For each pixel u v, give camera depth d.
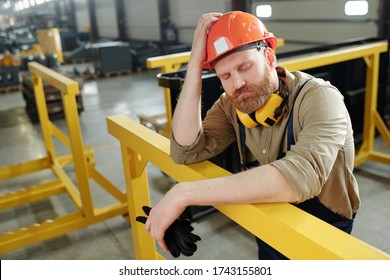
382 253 0.74
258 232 0.92
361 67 3.38
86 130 5.29
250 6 7.14
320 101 0.99
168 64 3.33
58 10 19.62
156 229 1.01
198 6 8.97
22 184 3.72
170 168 1.27
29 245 2.66
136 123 1.59
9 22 24.69
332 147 0.93
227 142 1.36
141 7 11.72
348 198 1.22
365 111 3.33
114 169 3.89
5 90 8.14
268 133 1.16
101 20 14.87
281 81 1.10
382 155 3.33
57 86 2.59
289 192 0.89
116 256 2.50
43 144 4.84
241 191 0.90
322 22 5.87
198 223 2.76
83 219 2.72
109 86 8.27
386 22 4.90
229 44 0.99
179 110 1.16
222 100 1.33
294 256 0.84
